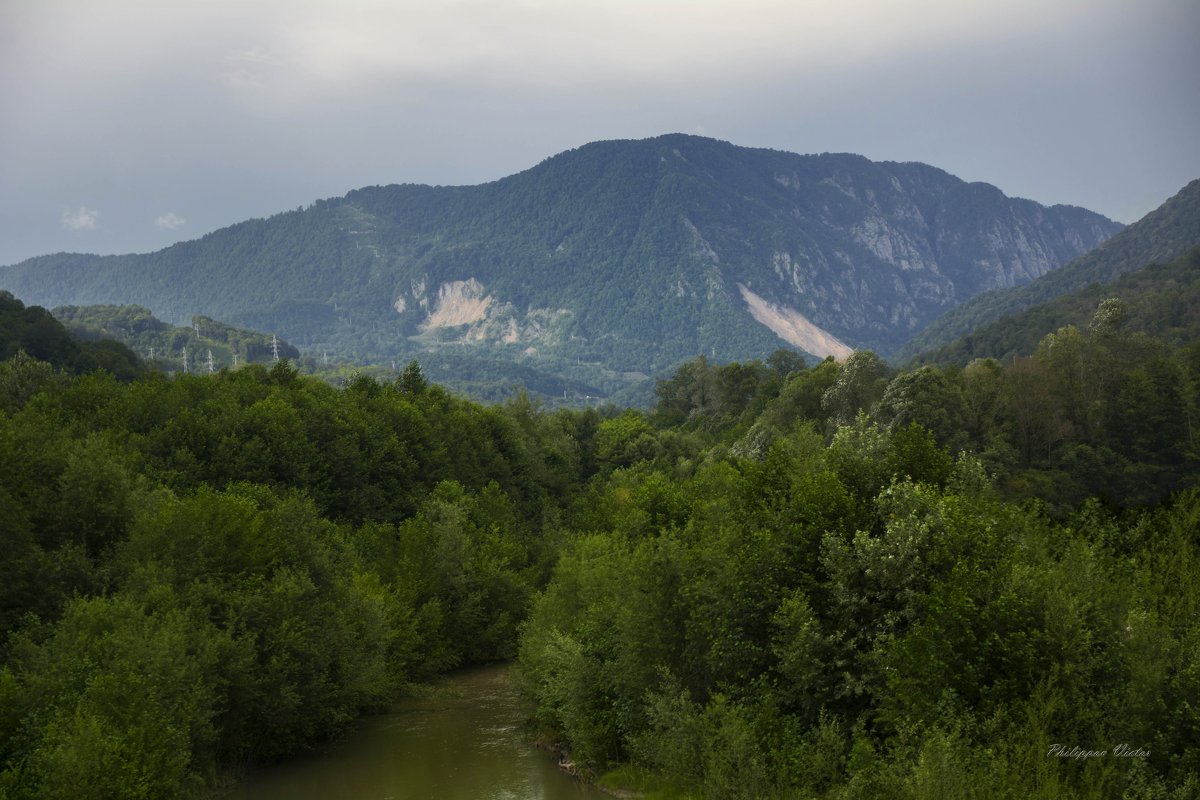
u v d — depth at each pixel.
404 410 102.94
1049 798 23.09
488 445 113.62
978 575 28.55
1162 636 27.31
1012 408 74.12
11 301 152.25
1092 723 25.48
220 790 39.19
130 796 29.25
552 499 123.81
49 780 27.94
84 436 67.94
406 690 60.81
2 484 43.94
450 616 69.94
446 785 39.72
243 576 45.50
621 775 37.09
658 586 35.84
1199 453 66.69
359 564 66.81
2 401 77.44
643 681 36.28
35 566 40.72
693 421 195.50
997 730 25.69
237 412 78.44
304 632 44.81
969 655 27.41
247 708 41.00
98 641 34.56
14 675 33.38
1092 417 71.88
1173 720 25.05
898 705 27.66
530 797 37.22
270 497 59.91
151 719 32.03
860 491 34.88
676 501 64.88
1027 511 41.09
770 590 32.03
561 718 43.53
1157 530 39.31
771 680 32.41
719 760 30.38
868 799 25.67
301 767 43.78
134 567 42.31
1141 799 23.27
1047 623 27.05
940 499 32.38
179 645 36.12
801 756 28.95
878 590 30.73
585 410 164.25
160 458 69.25
